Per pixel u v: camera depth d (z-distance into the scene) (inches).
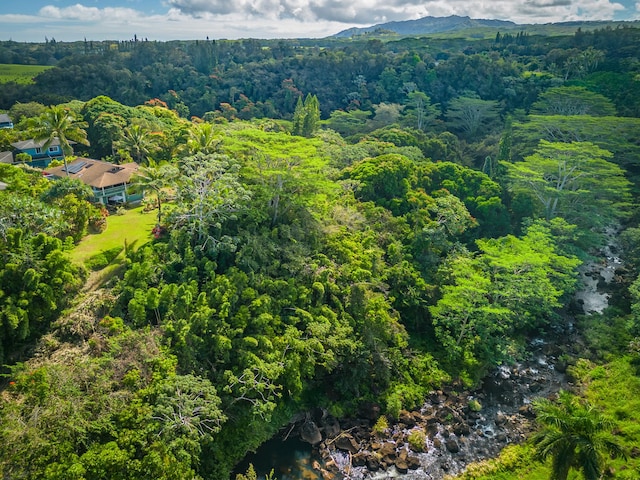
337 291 1891.0
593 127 3348.9
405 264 2146.9
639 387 1759.4
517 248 2194.9
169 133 2982.3
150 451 1202.0
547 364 2014.0
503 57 5900.6
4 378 1387.8
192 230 1836.9
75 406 1196.5
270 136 2298.2
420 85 5398.6
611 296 2449.6
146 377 1362.0
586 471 1159.6
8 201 1647.4
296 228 2055.9
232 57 6737.2
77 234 1875.0
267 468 1483.8
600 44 5708.7
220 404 1485.0
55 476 1084.5
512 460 1525.6
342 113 4751.5
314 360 1641.2
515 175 2965.1
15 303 1439.5
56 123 2354.8
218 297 1631.4
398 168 2736.2
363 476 1478.8
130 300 1557.6
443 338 1966.0
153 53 6476.4
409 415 1699.1
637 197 3147.1
